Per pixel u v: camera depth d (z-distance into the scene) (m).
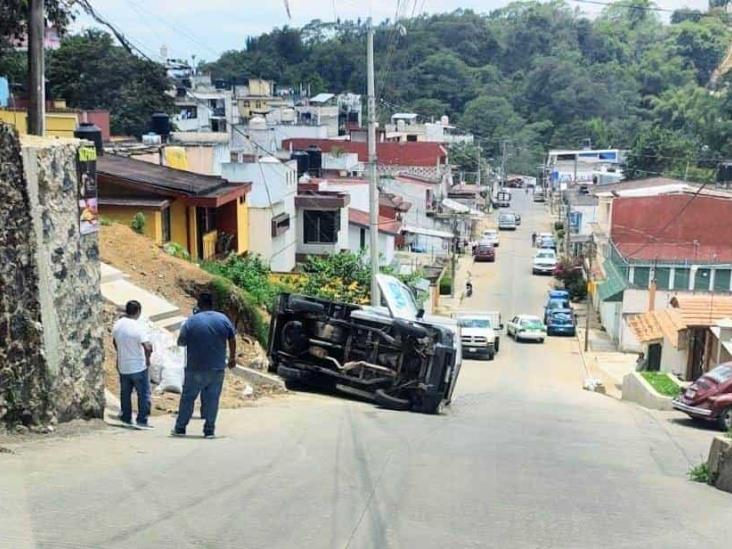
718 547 6.54
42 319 9.38
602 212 55.31
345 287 27.28
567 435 14.14
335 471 8.30
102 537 5.54
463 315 40.22
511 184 120.44
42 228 9.43
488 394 24.27
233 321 18.17
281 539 5.84
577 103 91.31
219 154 37.91
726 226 47.84
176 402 12.55
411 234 62.66
